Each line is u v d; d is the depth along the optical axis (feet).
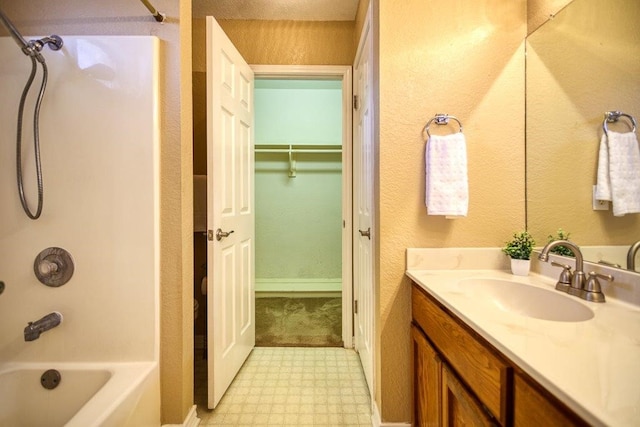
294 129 10.69
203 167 6.31
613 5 2.98
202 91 6.30
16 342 4.00
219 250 4.83
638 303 2.65
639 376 1.62
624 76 2.86
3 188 3.96
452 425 2.87
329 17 6.48
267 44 6.53
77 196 4.01
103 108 4.00
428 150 3.94
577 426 1.50
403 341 4.10
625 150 2.84
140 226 4.03
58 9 4.14
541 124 3.88
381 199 4.10
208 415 4.59
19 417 3.86
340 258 10.75
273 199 10.66
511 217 4.13
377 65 4.21
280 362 6.13
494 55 4.10
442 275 3.81
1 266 3.99
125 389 3.43
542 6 3.87
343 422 4.44
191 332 4.45
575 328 2.24
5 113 3.93
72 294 4.03
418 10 4.07
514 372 2.02
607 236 3.03
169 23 4.11
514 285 3.44
